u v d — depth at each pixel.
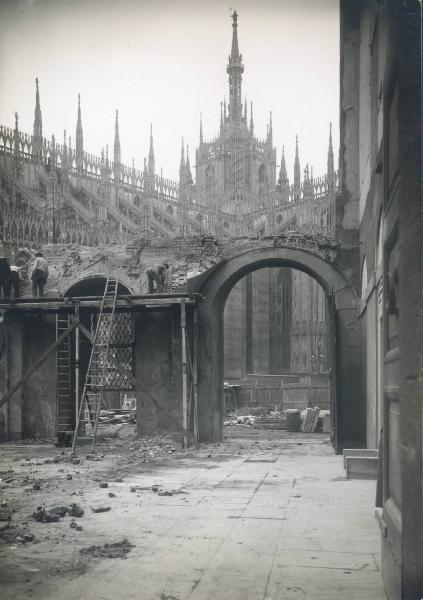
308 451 18.12
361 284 18.77
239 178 83.44
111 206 52.88
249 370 61.16
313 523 8.30
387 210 5.57
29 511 9.07
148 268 21.02
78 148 54.12
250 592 5.60
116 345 20.16
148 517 8.66
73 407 20.91
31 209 41.78
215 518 8.59
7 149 45.16
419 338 4.66
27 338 20.89
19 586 5.75
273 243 20.50
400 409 4.76
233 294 58.91
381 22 12.92
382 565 5.86
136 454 16.52
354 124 20.23
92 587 5.73
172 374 19.50
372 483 11.73
